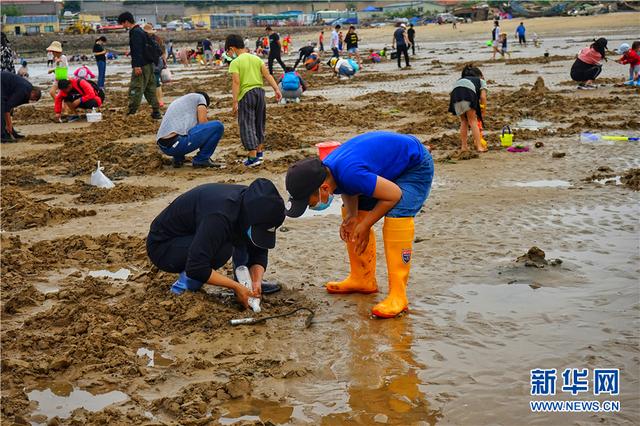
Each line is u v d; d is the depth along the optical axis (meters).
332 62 32.34
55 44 21.66
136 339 4.80
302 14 140.25
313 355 4.50
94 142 13.38
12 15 119.44
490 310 5.05
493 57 32.25
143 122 16.03
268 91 24.08
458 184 8.99
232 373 4.31
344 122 14.59
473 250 6.37
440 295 5.37
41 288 5.95
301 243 6.86
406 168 4.95
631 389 3.94
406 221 4.97
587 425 3.62
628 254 6.06
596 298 5.18
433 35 69.81
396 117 15.23
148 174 10.62
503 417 3.72
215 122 10.68
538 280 5.57
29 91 14.42
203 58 46.19
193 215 5.16
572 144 11.14
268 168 10.49
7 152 13.20
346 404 3.90
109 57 61.72
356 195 4.95
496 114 14.61
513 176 9.24
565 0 94.06
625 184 8.40
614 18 64.81
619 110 14.45
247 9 165.88
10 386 4.26
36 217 8.11
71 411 3.99
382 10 144.75
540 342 4.53
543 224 7.04
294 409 3.88
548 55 31.11
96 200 9.10
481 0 121.38
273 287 5.58
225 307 5.26
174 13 155.50
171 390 4.16
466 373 4.18
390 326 4.87
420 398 3.93
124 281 5.98
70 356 4.57
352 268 5.47
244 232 4.98
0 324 5.20
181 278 5.49
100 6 147.12
